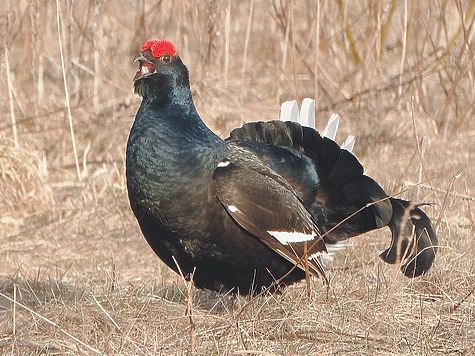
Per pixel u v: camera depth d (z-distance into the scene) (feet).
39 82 73.15
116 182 62.64
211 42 78.59
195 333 34.06
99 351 32.42
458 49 80.18
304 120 44.37
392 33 85.92
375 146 70.18
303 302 38.70
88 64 79.82
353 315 37.06
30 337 34.60
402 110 74.02
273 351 33.09
